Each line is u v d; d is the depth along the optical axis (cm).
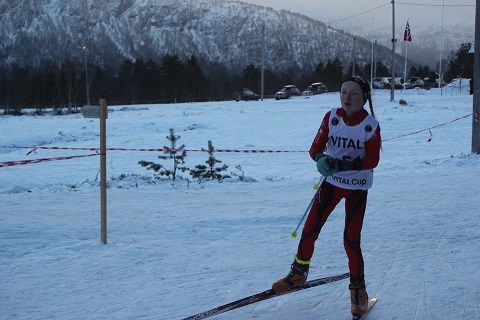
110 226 779
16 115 4203
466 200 902
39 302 489
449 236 682
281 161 1755
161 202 969
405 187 1056
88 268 584
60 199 1016
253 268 578
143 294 505
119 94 6944
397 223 757
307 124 2811
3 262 609
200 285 527
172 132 1342
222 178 1271
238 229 754
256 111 3806
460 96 4744
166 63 7425
